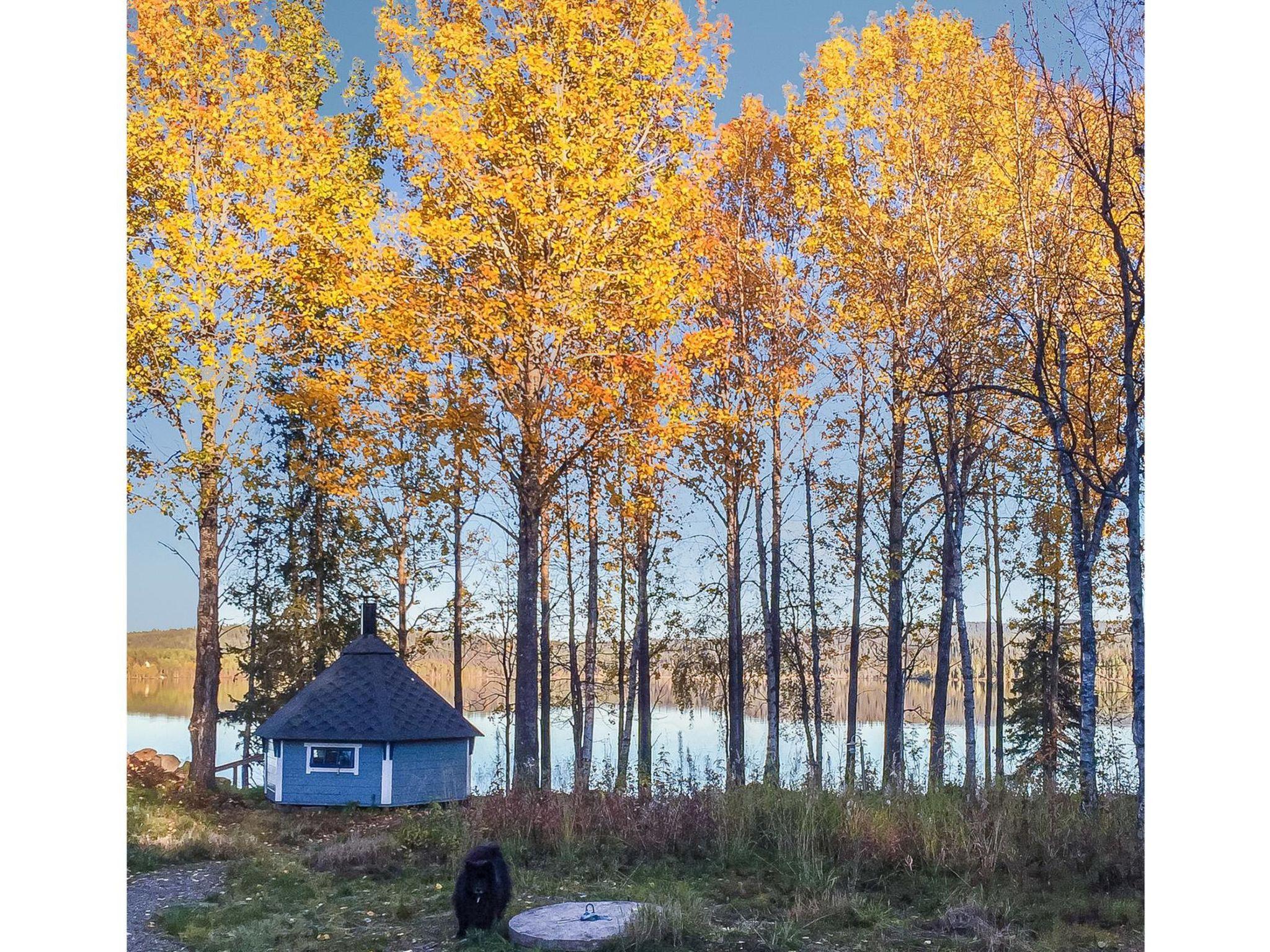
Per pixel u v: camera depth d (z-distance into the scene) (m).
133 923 11.09
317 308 20.84
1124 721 25.83
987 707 29.48
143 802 19.05
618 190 18.09
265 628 32.84
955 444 21.70
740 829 13.06
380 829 17.53
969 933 9.71
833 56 21.86
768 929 9.84
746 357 23.77
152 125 20.73
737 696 25.92
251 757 26.94
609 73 18.73
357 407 18.55
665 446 18.69
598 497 25.56
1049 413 15.51
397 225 18.83
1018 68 17.69
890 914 10.38
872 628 29.12
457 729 21.95
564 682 32.97
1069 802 14.05
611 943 9.23
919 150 21.12
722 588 29.94
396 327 17.92
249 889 12.60
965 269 20.11
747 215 24.59
